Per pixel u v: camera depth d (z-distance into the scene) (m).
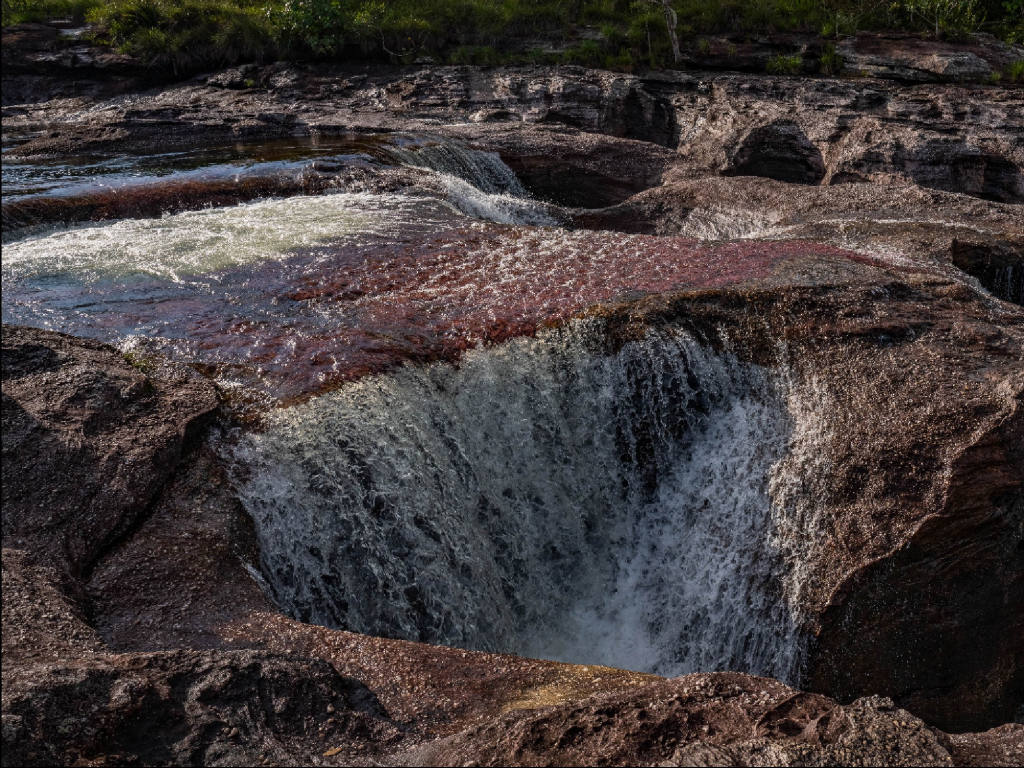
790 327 6.37
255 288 7.14
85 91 17.88
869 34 17.88
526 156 13.25
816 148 14.07
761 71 17.48
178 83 18.09
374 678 3.55
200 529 4.46
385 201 9.93
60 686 2.79
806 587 5.18
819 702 3.01
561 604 6.14
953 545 5.07
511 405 6.11
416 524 5.35
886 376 5.84
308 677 3.25
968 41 17.94
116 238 8.58
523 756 2.82
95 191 9.73
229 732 2.90
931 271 7.46
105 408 4.81
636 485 6.36
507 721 3.06
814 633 5.05
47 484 4.25
